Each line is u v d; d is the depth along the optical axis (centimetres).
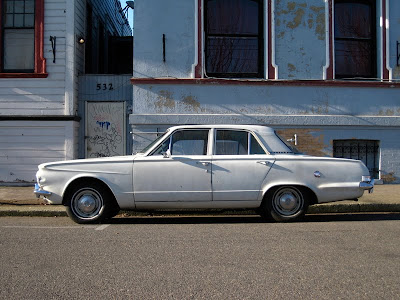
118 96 1236
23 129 1185
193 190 704
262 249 543
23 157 1182
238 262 485
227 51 1216
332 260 494
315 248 548
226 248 548
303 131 1175
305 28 1195
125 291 395
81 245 566
